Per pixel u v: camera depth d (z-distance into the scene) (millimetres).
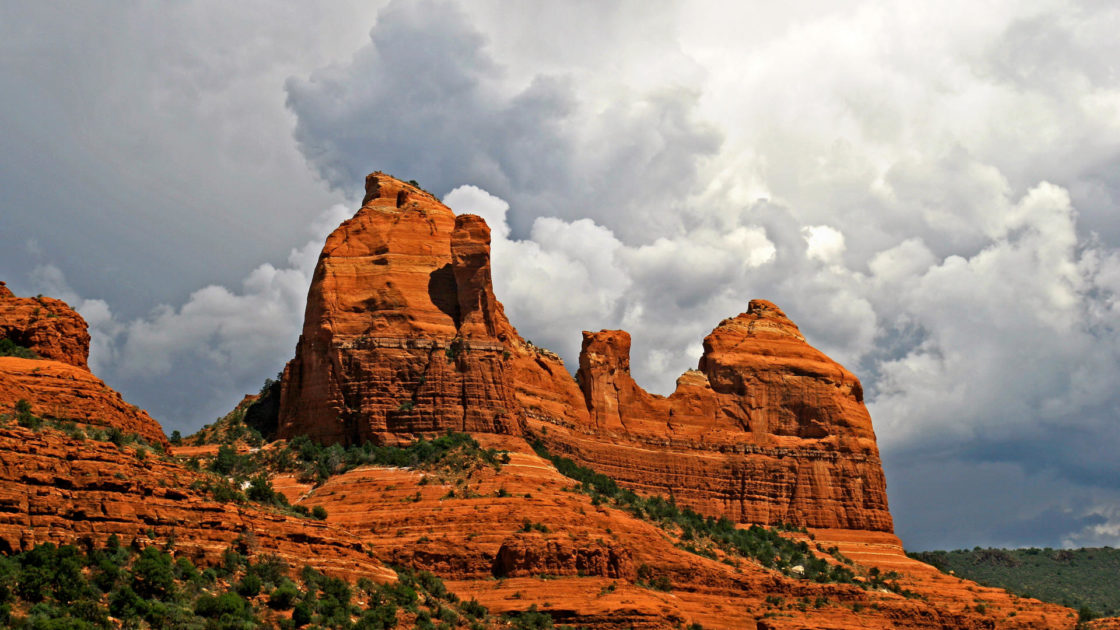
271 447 157375
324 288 162125
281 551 108375
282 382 164125
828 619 145500
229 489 113375
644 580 141500
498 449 153750
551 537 132625
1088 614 175875
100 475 100750
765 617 142375
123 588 94938
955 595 175625
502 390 158750
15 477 97250
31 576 92562
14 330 124750
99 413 113625
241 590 101562
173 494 104625
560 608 124562
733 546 164375
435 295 163125
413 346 158250
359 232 166000
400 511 138750
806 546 178125
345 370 158125
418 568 130250
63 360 125688
